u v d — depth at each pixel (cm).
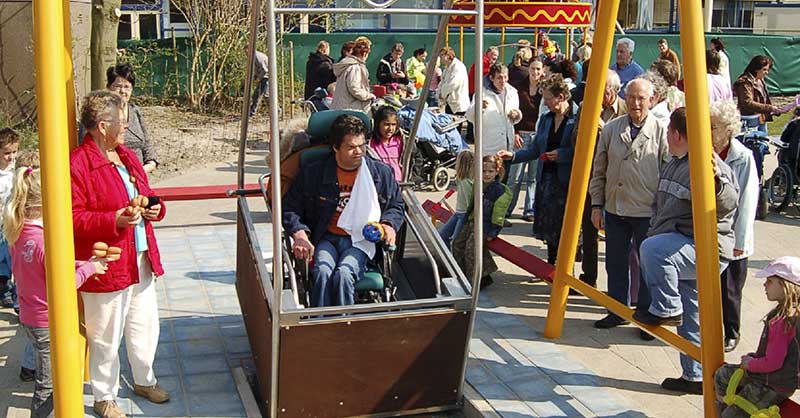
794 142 956
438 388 454
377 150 583
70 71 445
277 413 430
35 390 425
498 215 659
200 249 759
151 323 459
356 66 1084
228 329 573
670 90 673
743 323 606
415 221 504
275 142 386
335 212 479
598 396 476
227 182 1102
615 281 581
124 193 422
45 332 418
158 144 1331
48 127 355
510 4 1059
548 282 599
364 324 421
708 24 2350
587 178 539
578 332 578
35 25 351
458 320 439
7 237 416
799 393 484
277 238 394
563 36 1991
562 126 668
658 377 505
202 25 1681
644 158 556
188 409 460
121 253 425
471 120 880
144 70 1683
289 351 414
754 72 1042
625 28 2258
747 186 507
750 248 521
